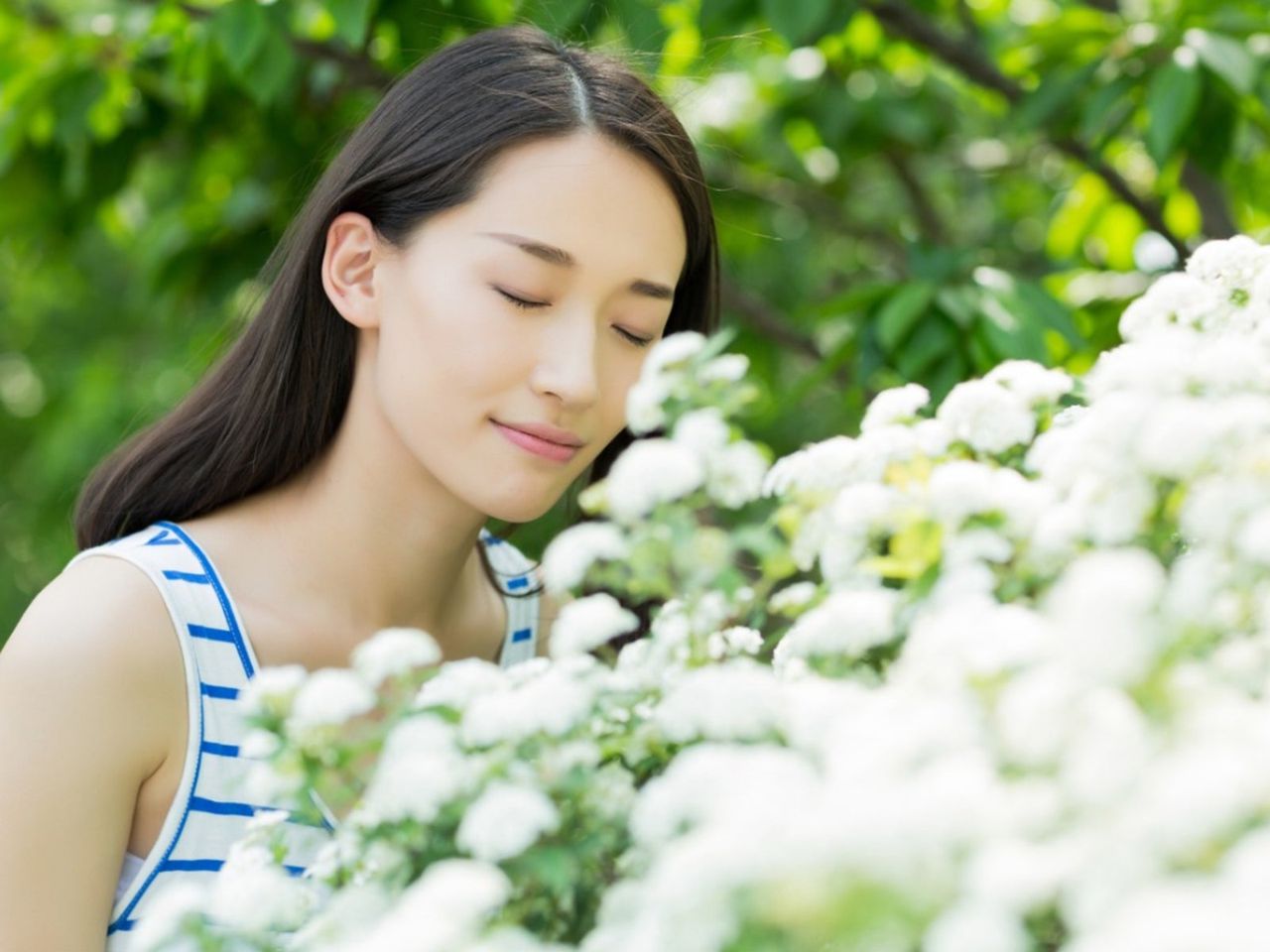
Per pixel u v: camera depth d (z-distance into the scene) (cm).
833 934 57
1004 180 313
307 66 234
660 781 71
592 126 115
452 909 63
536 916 75
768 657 111
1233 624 71
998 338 169
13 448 445
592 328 114
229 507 131
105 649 113
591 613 83
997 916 53
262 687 82
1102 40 196
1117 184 210
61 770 111
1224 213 209
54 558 404
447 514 128
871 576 88
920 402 96
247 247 266
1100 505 78
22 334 432
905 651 77
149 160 291
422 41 214
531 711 76
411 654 83
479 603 147
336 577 128
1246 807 54
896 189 350
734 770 64
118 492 132
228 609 121
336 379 128
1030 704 61
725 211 296
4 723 112
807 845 54
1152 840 54
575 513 152
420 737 77
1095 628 63
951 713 63
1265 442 76
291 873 108
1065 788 59
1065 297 205
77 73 238
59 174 257
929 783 58
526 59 119
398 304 118
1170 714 63
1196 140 192
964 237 342
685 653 85
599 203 113
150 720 115
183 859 116
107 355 392
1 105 239
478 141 114
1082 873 54
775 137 301
